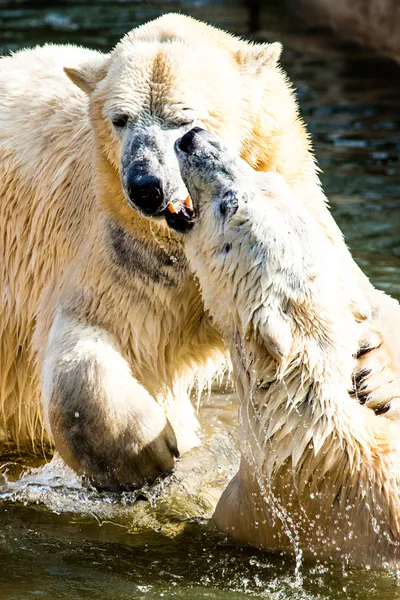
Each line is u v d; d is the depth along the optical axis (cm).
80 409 975
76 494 1049
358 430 860
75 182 1109
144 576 890
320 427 848
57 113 1149
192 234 884
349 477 855
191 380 1177
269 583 868
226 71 1029
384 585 852
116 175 1021
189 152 870
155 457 975
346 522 863
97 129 1034
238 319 860
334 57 2889
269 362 857
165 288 1038
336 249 1093
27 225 1156
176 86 984
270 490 873
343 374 859
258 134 1040
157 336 1062
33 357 1166
